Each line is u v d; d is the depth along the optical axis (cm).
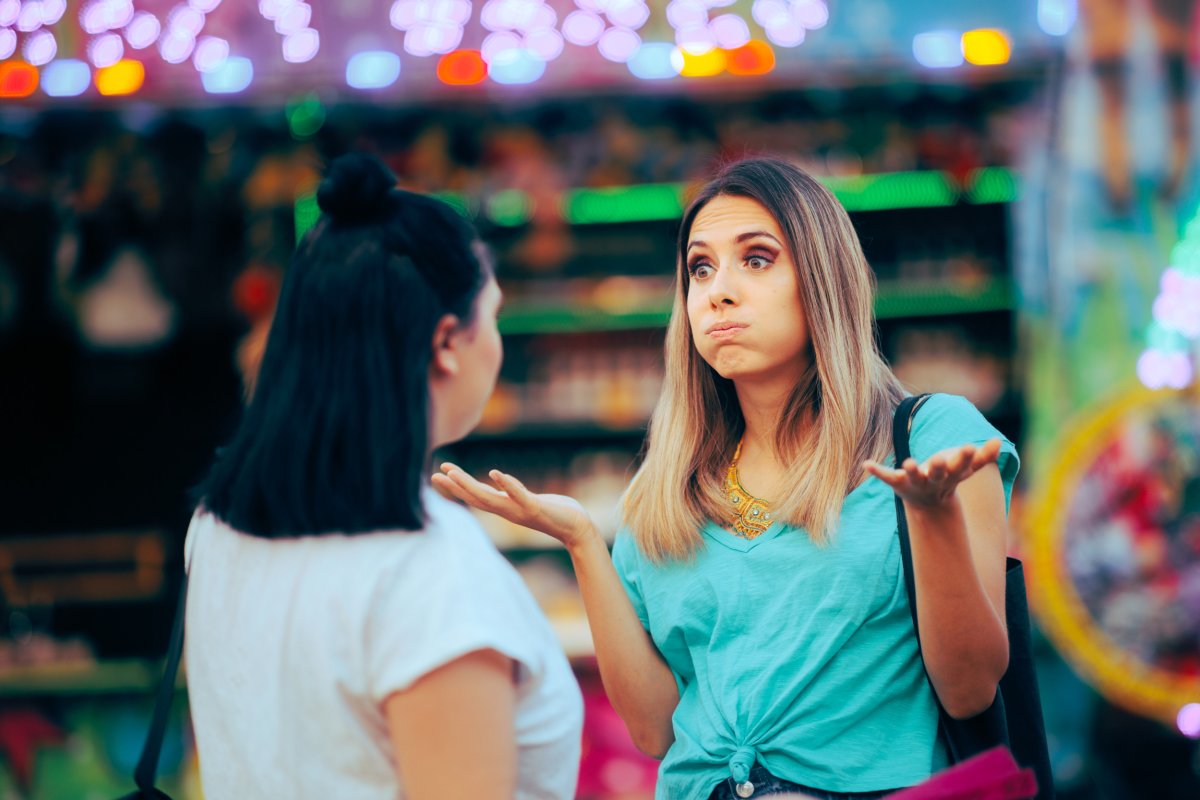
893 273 472
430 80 415
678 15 412
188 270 480
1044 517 418
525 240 477
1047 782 150
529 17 408
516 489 153
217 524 125
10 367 495
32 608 480
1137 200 418
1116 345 417
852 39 417
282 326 119
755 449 162
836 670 144
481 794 109
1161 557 413
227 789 118
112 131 445
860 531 147
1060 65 418
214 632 121
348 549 115
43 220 473
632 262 488
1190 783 423
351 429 114
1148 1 414
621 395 477
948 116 459
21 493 496
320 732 114
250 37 407
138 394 498
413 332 117
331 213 121
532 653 116
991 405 464
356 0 411
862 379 153
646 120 467
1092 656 414
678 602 155
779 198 155
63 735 440
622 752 430
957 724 142
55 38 400
